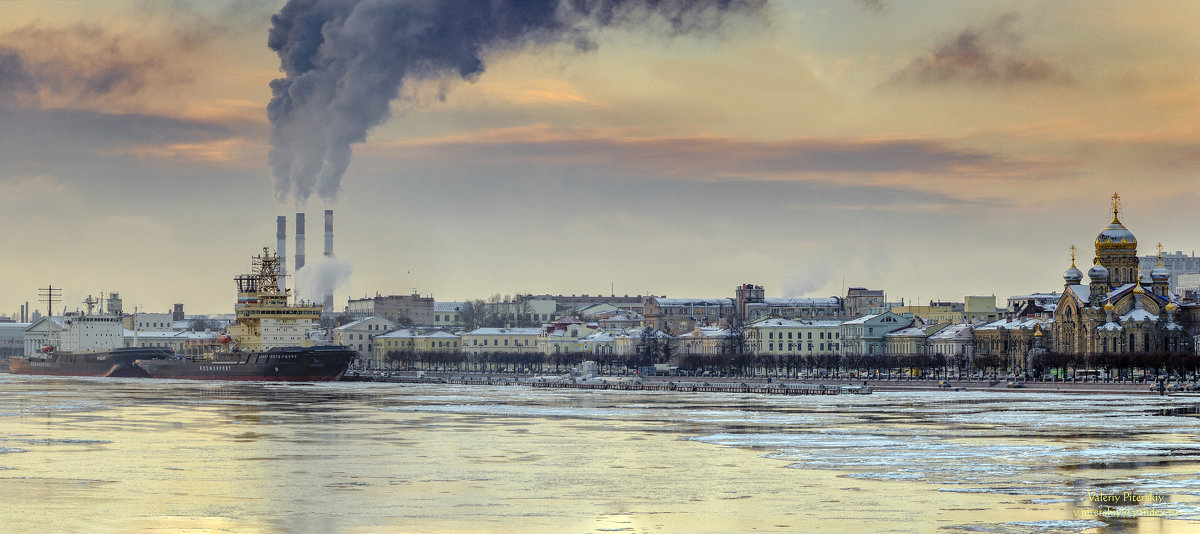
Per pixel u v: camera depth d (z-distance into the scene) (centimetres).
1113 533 17238
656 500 19875
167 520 18425
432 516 18675
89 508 19300
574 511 19025
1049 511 18675
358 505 19550
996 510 18775
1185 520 17988
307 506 19475
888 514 18550
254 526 18000
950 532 17375
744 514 18675
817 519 18275
